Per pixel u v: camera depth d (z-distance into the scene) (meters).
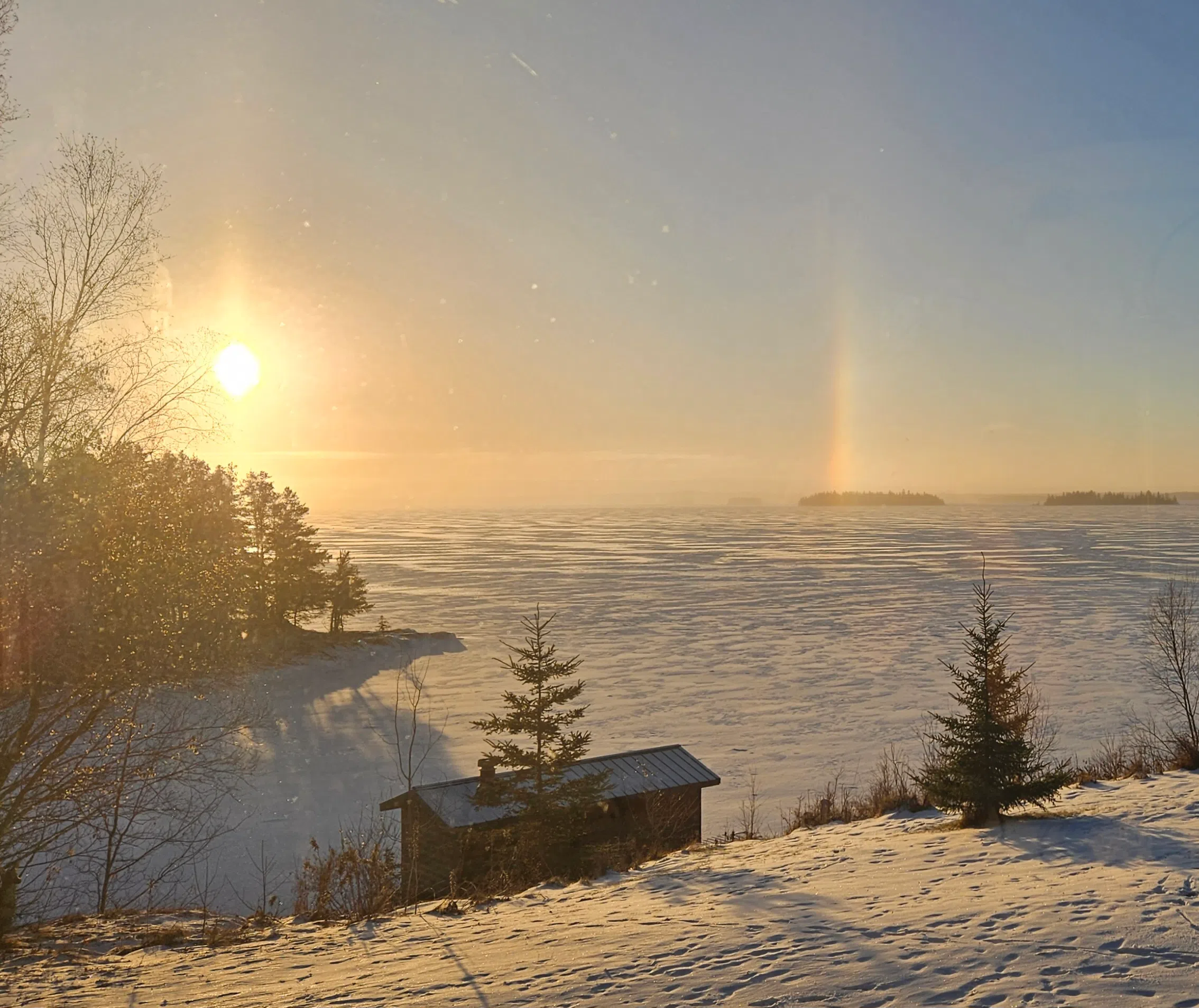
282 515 73.12
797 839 18.30
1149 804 15.73
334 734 47.19
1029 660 72.56
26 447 12.16
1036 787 15.56
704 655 78.94
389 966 9.53
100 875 22.91
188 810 15.68
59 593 11.47
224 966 10.42
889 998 6.64
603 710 55.75
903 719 53.03
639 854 20.80
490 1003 7.50
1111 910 8.55
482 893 16.53
